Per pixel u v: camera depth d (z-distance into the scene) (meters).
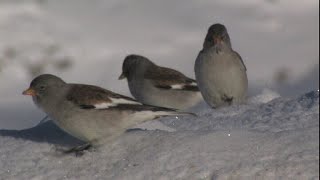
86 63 23.80
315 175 10.15
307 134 11.05
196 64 14.99
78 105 11.06
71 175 10.51
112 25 27.08
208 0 29.39
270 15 28.67
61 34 25.44
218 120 12.59
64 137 11.65
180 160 10.51
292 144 10.79
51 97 11.18
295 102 13.02
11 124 17.23
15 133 11.84
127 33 26.45
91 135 11.12
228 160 10.48
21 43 23.95
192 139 10.96
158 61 24.62
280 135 11.05
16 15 26.38
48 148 11.23
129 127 11.16
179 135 11.12
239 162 10.43
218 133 11.12
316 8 29.08
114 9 28.27
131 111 11.09
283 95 21.14
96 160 10.80
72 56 23.83
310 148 10.69
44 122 12.34
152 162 10.53
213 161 10.45
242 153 10.60
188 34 26.75
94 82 22.69
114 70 23.53
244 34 27.25
